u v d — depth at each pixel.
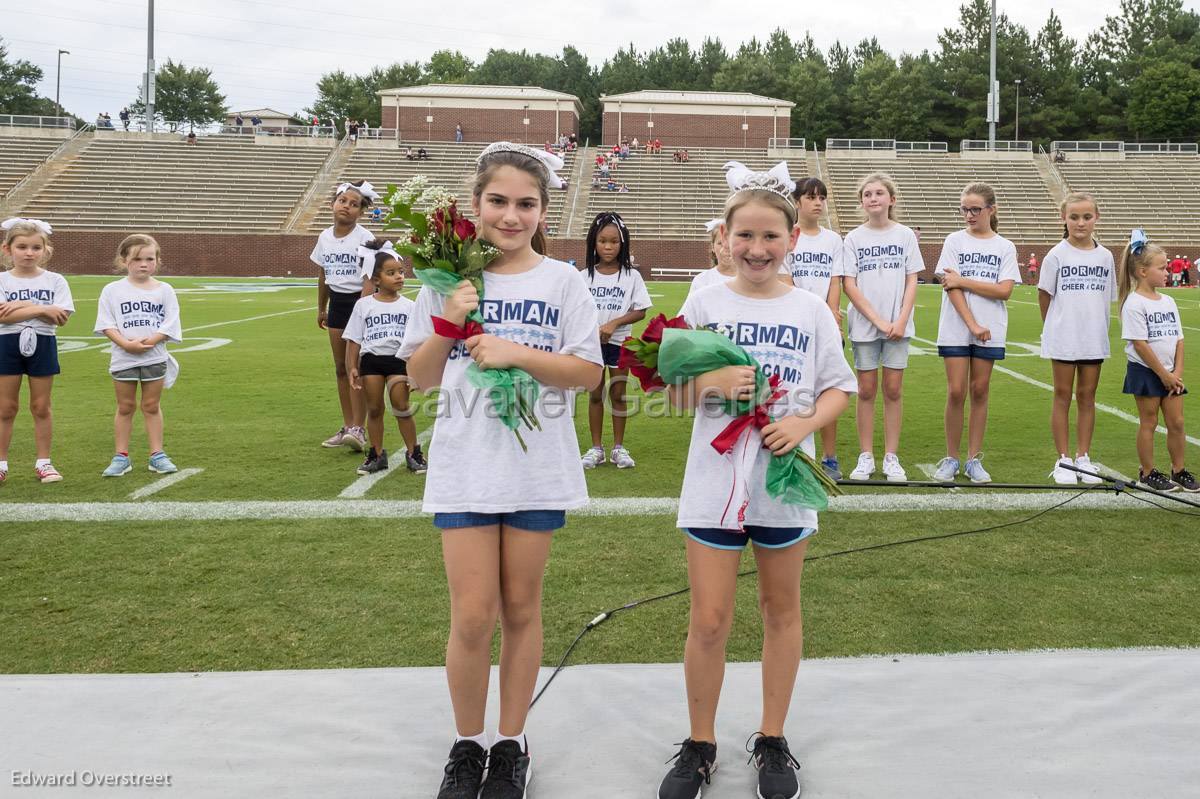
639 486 5.88
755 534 2.57
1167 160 45.94
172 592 3.99
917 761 2.62
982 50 71.12
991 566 4.29
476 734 2.55
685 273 40.00
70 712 2.88
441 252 2.55
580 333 2.61
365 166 44.69
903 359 6.01
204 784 2.51
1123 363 12.14
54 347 5.94
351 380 6.43
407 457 6.27
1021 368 11.61
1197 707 2.90
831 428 6.02
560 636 3.53
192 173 42.66
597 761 2.65
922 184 44.50
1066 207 5.88
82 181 41.19
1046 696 2.98
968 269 5.86
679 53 84.69
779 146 49.22
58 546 4.60
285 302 22.94
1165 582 4.08
